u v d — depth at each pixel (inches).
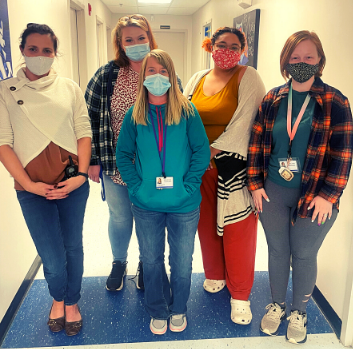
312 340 74.4
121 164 66.9
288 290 91.0
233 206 75.1
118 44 75.8
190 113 64.5
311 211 65.4
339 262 77.9
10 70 81.0
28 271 93.7
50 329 76.2
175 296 73.8
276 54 124.8
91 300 86.4
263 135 68.7
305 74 60.5
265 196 69.8
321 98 61.4
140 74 63.0
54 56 62.9
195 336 74.9
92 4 241.1
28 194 64.0
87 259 107.9
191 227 67.8
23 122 61.2
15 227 87.0
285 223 70.2
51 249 66.9
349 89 73.3
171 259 71.3
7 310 77.6
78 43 214.2
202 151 65.8
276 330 75.2
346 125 60.5
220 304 85.5
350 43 73.3
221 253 86.4
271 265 74.6
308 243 67.3
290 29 111.3
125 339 73.8
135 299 87.0
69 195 67.3
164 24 365.1
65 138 64.5
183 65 388.5
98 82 77.8
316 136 62.4
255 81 72.0
